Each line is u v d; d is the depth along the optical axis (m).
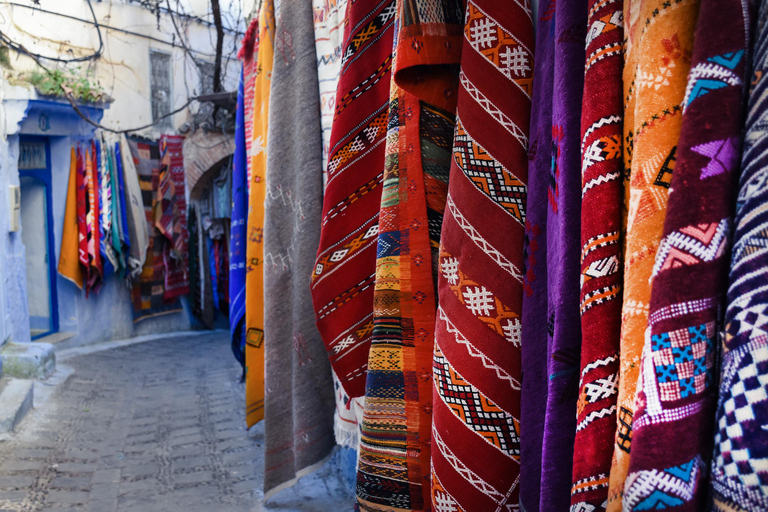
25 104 6.26
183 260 9.72
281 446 2.54
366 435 1.50
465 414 1.14
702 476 0.67
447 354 1.17
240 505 2.90
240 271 3.67
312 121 2.30
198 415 4.75
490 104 1.15
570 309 0.95
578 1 0.95
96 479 3.46
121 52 8.45
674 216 0.67
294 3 2.32
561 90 0.96
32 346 5.88
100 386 5.78
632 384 0.76
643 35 0.77
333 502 2.76
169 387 5.86
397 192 1.43
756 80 0.64
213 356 7.64
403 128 1.41
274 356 2.50
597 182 0.85
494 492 1.14
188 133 9.40
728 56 0.66
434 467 1.20
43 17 7.08
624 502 0.71
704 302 0.66
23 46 6.52
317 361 2.38
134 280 9.02
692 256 0.67
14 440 3.99
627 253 0.78
